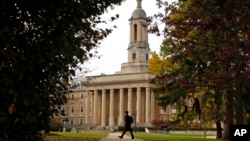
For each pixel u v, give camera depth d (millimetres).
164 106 36188
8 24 7891
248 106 30266
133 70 122000
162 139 28328
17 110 7695
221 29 19812
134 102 117125
